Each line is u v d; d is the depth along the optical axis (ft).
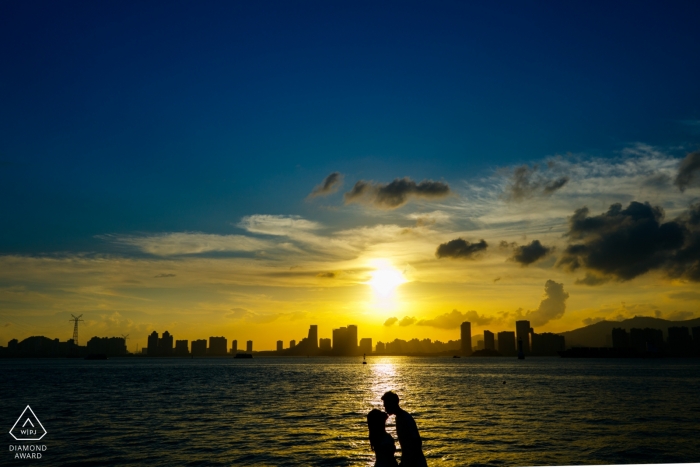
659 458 65.41
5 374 367.25
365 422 99.91
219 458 63.93
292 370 488.85
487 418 107.55
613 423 97.86
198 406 133.80
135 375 353.51
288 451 68.69
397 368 572.10
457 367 602.44
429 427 93.71
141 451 68.44
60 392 186.91
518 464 61.46
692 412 116.88
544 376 341.00
